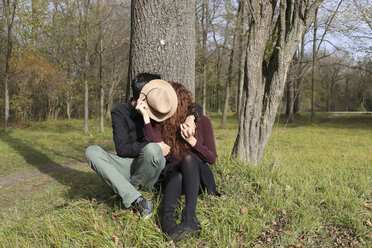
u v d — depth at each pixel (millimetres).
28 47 19922
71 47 19469
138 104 2479
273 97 4695
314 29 23812
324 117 37156
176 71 3443
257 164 4285
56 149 13430
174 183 2303
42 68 25578
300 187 3344
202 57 19609
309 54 36125
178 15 3410
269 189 3061
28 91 25797
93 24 18578
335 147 12406
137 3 3414
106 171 2389
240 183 3102
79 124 25859
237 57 18375
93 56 20375
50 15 18609
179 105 2504
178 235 1998
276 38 4891
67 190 4895
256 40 4477
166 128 2500
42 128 22188
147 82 2629
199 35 18641
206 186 2588
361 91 58969
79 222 2367
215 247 2133
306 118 34500
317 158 9039
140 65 3443
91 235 2188
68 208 2680
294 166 5566
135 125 2662
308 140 15219
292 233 2357
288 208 2738
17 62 23641
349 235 2459
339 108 67562
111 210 2551
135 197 2346
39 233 2346
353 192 3475
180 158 2559
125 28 19469
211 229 2328
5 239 2342
